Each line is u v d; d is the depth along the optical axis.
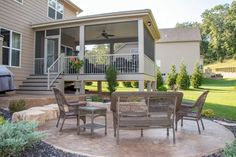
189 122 6.98
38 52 13.74
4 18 11.52
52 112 7.27
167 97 4.52
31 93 11.61
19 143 3.32
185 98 15.05
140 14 10.68
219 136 5.17
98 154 3.85
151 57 15.11
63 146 4.27
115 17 11.12
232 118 8.11
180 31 31.95
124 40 16.64
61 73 12.14
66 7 17.58
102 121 7.12
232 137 5.08
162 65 30.78
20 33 12.60
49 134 5.19
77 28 13.06
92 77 11.67
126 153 3.91
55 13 16.02
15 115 5.95
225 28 42.28
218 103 12.69
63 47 15.09
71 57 11.86
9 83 7.41
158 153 3.92
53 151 3.96
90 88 20.25
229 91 19.47
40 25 13.01
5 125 3.79
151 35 14.92
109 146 4.31
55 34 13.52
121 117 4.51
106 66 11.73
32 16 13.59
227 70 36.88
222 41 44.16
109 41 16.88
